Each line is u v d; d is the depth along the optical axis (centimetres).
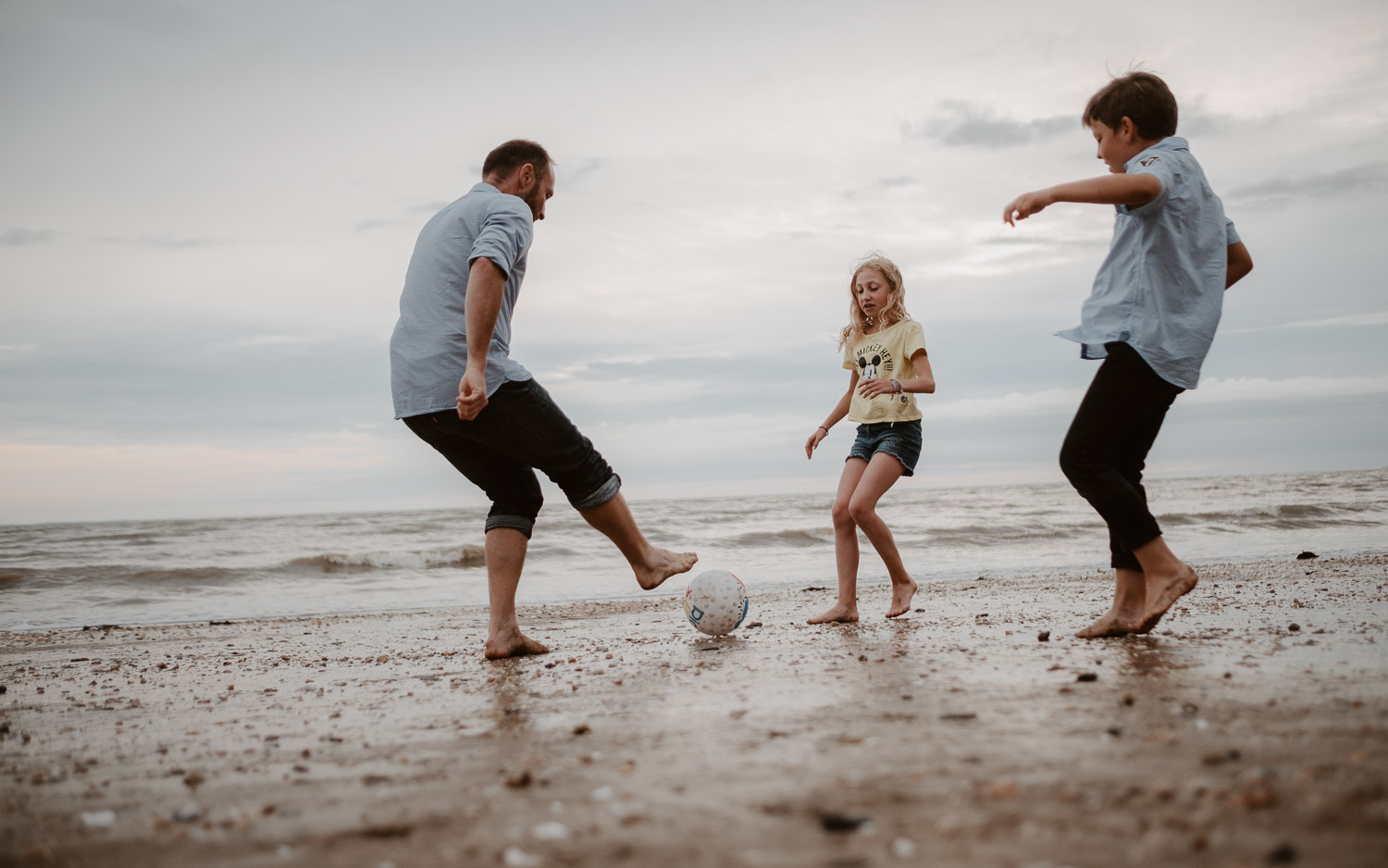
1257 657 257
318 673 351
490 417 323
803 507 3138
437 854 126
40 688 344
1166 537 1426
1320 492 2955
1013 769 152
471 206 340
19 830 147
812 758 167
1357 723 171
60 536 2192
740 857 119
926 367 446
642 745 187
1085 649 293
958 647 314
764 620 485
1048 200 279
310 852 129
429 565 1423
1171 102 314
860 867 113
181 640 561
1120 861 111
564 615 612
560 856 122
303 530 2320
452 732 214
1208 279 298
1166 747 162
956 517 2033
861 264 475
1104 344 301
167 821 149
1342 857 108
